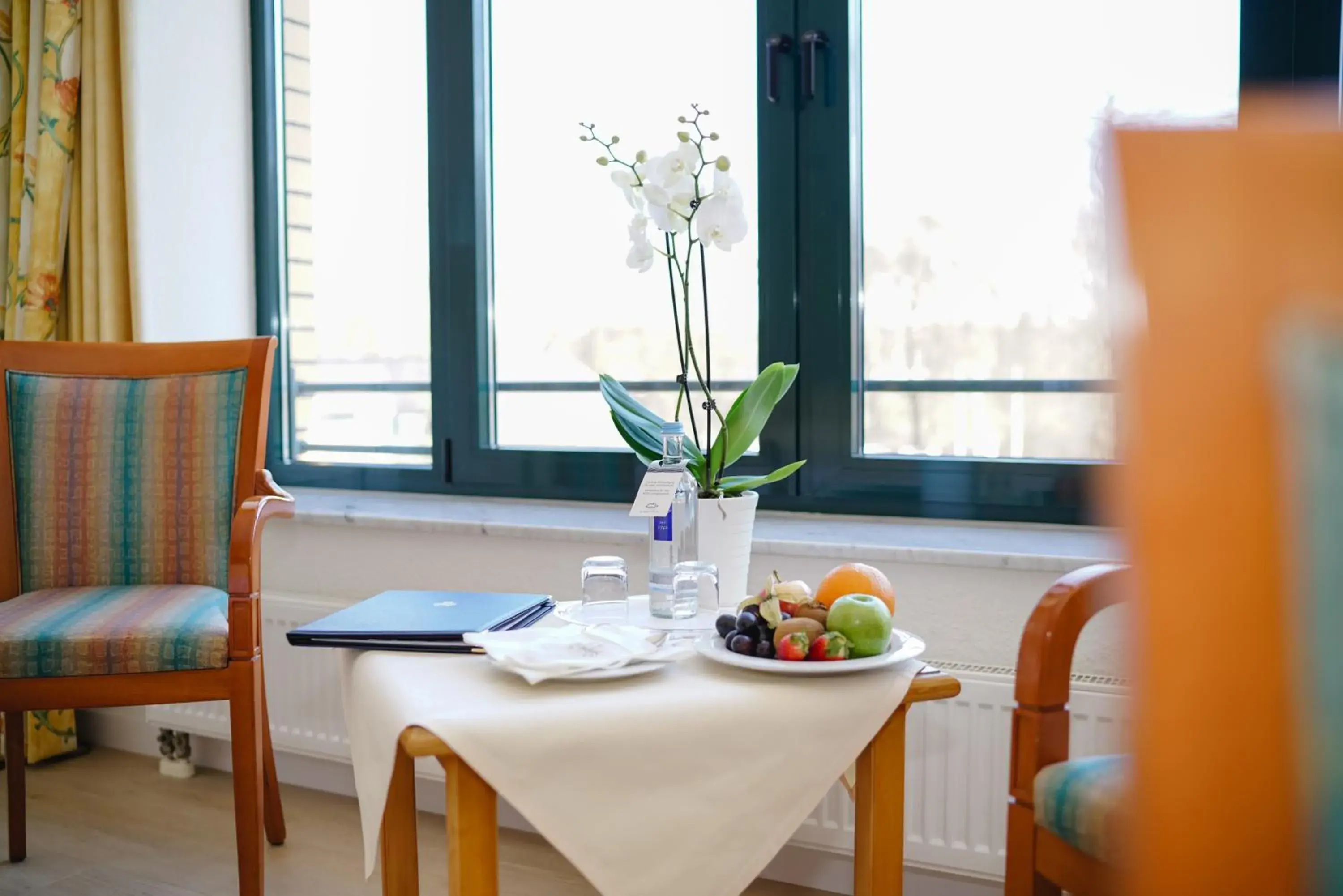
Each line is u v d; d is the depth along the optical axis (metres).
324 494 2.90
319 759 2.62
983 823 1.86
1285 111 0.33
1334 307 0.31
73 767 2.83
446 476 2.80
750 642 1.29
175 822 2.47
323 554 2.62
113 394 2.23
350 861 2.28
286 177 3.05
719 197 1.63
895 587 2.02
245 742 1.85
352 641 1.41
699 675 1.27
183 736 2.73
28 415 2.19
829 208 2.32
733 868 1.16
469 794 1.11
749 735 1.17
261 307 3.06
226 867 2.25
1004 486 2.19
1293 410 0.31
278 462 3.06
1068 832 1.14
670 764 1.14
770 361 2.39
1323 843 0.32
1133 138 0.32
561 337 2.68
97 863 2.26
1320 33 1.90
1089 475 2.12
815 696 1.20
